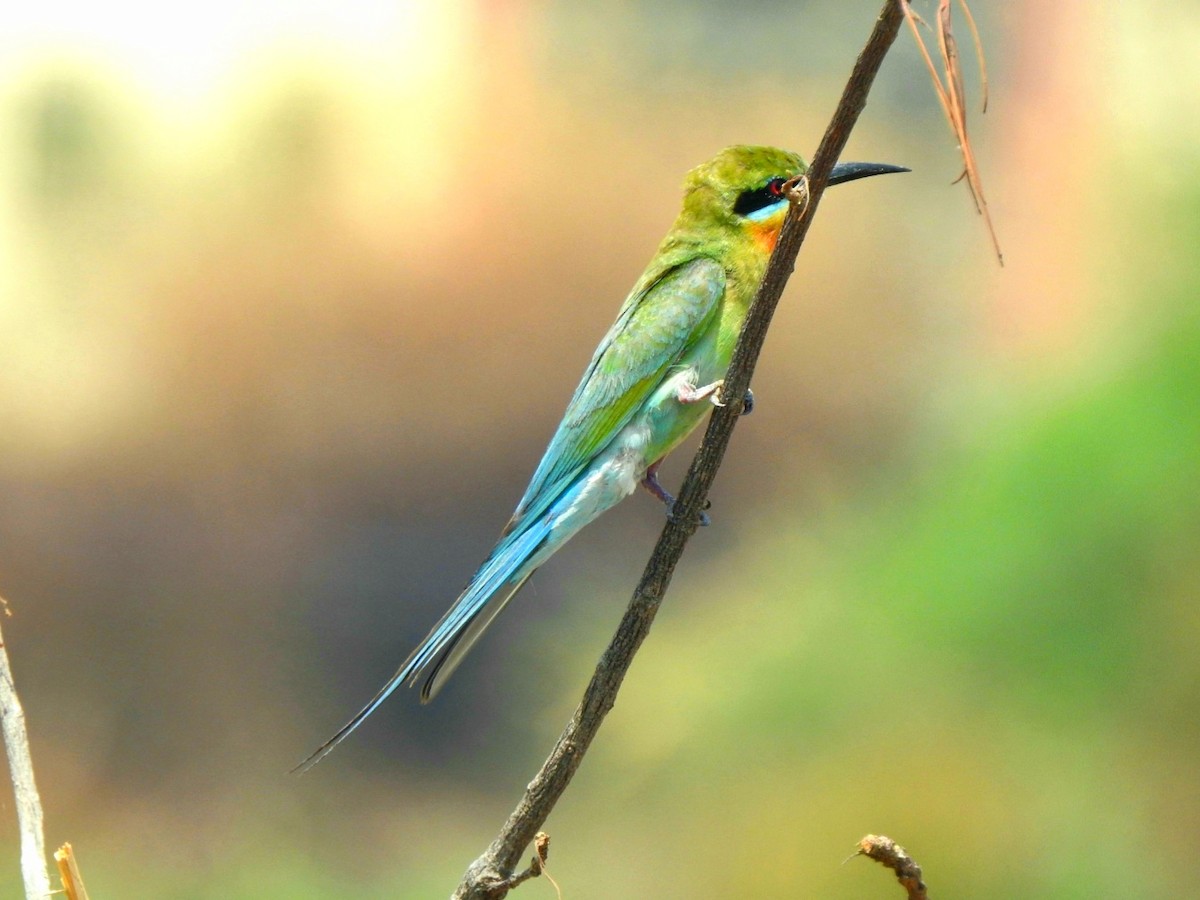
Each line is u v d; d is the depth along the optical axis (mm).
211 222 12336
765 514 8289
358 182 12438
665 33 12828
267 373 12398
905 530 7199
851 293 11102
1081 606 6457
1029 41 10078
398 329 12438
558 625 8289
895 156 11977
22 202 12055
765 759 6887
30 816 3463
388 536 12734
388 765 12039
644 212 12438
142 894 10930
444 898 10602
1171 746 6320
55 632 12227
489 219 12438
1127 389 6641
